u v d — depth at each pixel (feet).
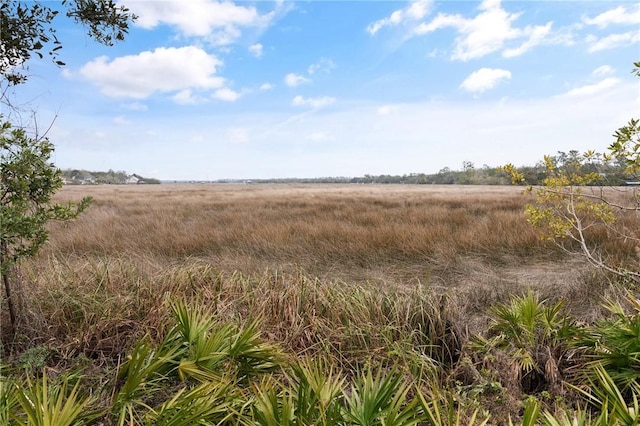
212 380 8.48
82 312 12.03
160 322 11.65
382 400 7.16
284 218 39.47
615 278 15.48
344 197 75.00
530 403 7.11
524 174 13.70
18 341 10.73
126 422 7.44
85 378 9.46
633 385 8.75
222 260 21.88
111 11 10.82
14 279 10.99
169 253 25.75
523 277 19.16
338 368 11.08
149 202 64.90
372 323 12.93
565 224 13.29
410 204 55.93
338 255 24.30
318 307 13.57
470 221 34.22
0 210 9.16
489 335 12.41
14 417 6.09
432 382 10.32
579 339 10.68
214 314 12.50
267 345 10.50
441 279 19.85
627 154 10.02
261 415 6.68
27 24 9.89
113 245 25.54
